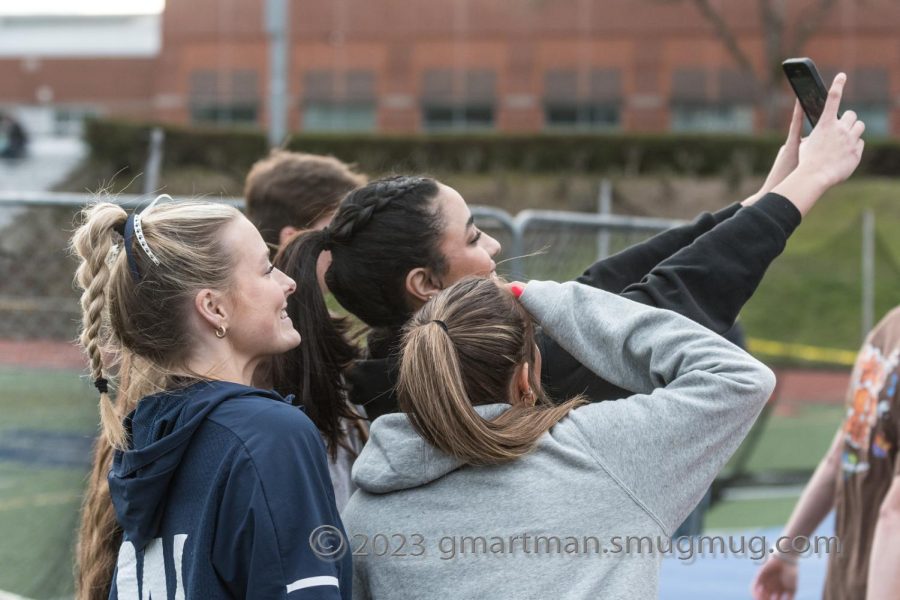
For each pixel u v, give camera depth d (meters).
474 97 30.34
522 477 1.73
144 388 1.82
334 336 2.14
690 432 1.71
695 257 1.95
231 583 1.64
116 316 1.81
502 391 1.82
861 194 20.91
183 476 1.69
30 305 4.79
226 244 1.81
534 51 30.19
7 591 4.24
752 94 29.09
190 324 1.79
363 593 1.82
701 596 3.87
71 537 4.24
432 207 2.14
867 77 28.56
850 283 16.61
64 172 20.64
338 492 2.15
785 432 10.62
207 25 31.00
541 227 4.40
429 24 30.52
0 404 4.93
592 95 29.91
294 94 30.77
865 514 2.69
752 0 29.09
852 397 2.77
